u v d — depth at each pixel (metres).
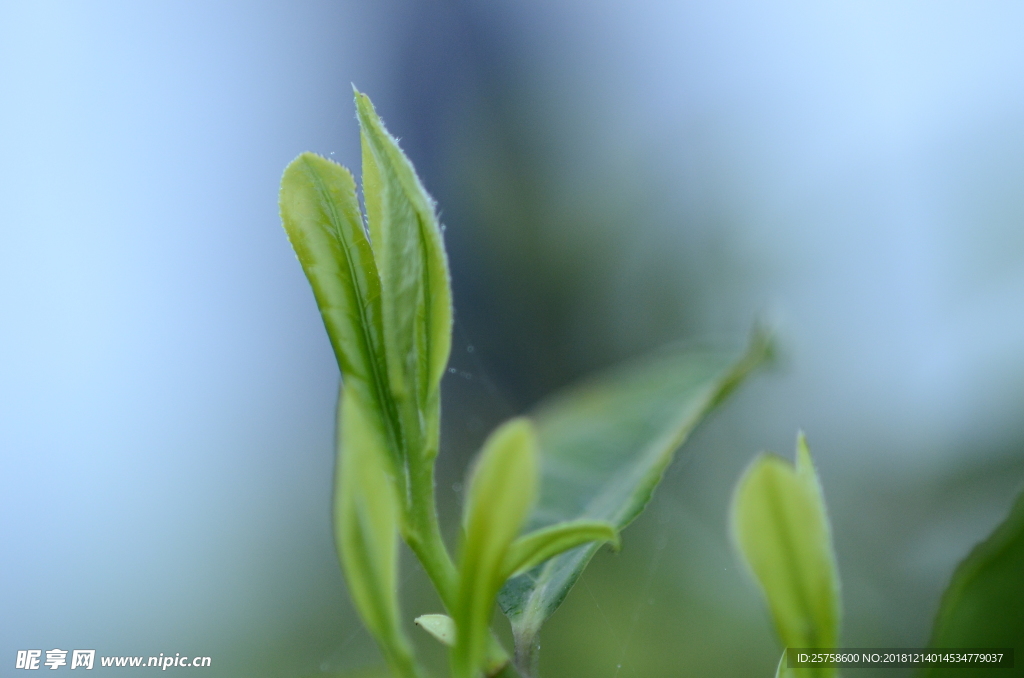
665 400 0.23
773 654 0.35
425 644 0.37
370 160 0.20
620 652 0.36
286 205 0.19
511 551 0.19
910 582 0.38
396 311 0.19
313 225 0.19
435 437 0.19
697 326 0.59
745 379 0.23
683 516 0.43
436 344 0.19
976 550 0.19
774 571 0.18
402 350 0.19
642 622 0.37
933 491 0.41
